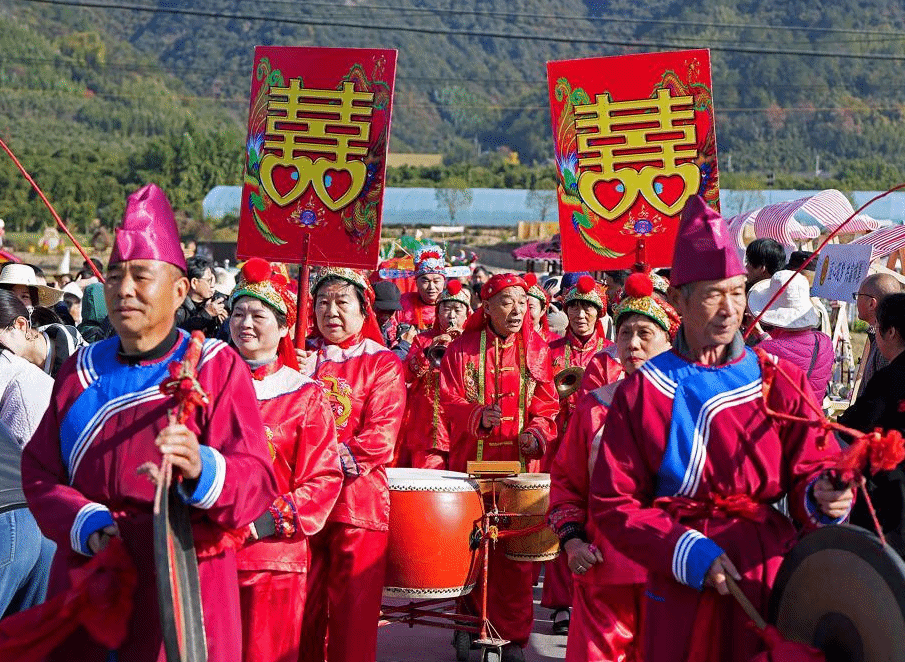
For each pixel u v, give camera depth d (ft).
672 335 17.11
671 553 12.09
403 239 60.44
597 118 21.33
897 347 16.70
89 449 12.18
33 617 11.12
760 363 12.75
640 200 21.20
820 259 28.99
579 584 17.16
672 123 20.99
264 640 16.22
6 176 247.70
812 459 12.42
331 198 21.01
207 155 284.41
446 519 20.02
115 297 12.20
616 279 30.68
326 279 20.11
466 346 24.44
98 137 502.79
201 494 11.55
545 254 104.42
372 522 18.94
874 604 11.00
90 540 11.57
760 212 44.09
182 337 12.71
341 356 19.94
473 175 290.97
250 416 12.52
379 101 20.77
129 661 11.90
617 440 12.75
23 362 18.86
